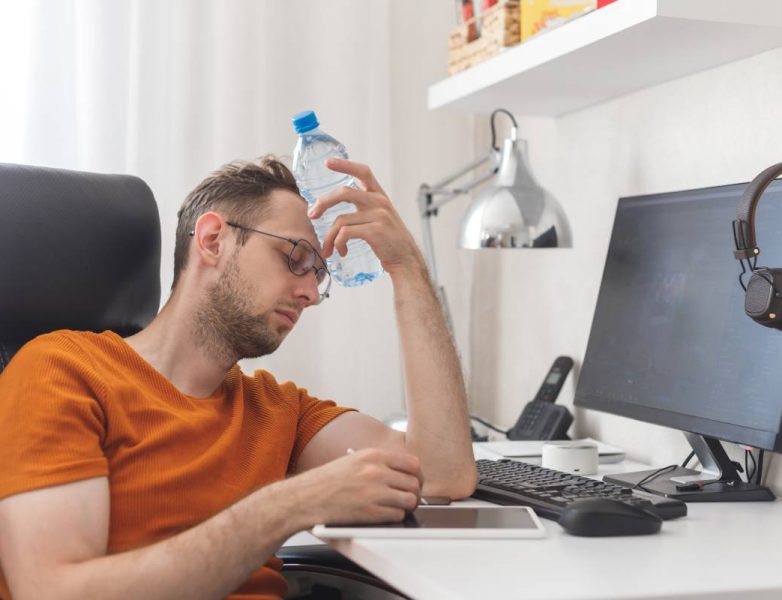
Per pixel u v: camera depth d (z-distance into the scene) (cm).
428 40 238
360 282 149
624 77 175
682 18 138
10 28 202
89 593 103
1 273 130
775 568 92
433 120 240
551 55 163
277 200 135
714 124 166
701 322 142
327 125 227
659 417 147
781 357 127
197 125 215
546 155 218
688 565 93
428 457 135
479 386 245
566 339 208
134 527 120
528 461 172
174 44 213
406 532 103
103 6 205
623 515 106
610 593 82
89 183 141
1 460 110
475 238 184
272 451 137
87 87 206
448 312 215
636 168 186
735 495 133
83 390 119
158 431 123
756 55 157
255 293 132
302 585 135
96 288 138
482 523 109
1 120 202
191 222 136
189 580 105
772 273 118
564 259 209
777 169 121
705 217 146
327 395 228
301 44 224
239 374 142
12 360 121
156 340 134
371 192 139
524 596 81
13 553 106
